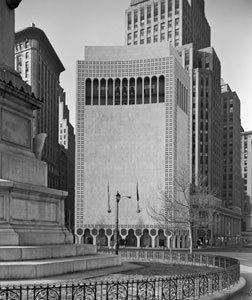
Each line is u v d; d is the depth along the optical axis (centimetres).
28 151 2202
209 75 15338
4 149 1981
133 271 2233
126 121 10069
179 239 9644
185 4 15125
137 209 9706
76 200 9988
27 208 1988
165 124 9881
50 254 1927
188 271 2453
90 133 10112
